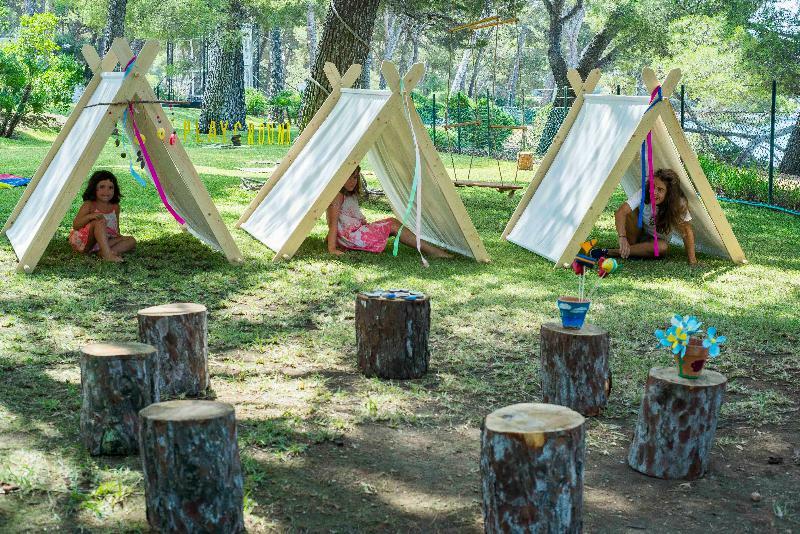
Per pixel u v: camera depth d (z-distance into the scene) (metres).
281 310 7.18
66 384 5.16
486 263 9.29
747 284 8.59
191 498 3.35
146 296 7.44
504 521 3.32
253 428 4.57
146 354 4.20
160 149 8.84
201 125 34.09
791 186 16.48
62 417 4.64
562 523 3.31
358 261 9.16
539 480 3.26
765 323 6.97
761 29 25.20
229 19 31.38
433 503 3.78
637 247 9.77
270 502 3.74
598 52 31.52
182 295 7.54
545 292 7.91
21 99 24.73
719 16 25.83
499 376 5.65
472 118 31.66
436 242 10.30
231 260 8.78
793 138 21.45
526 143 32.47
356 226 9.63
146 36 31.61
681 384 4.07
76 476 3.90
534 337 6.51
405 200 10.28
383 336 5.49
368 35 13.96
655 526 3.64
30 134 25.36
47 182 9.39
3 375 5.28
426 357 5.64
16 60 24.52
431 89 72.25
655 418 4.14
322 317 6.93
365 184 14.10
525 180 20.27
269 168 19.98
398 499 3.82
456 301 7.50
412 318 5.49
